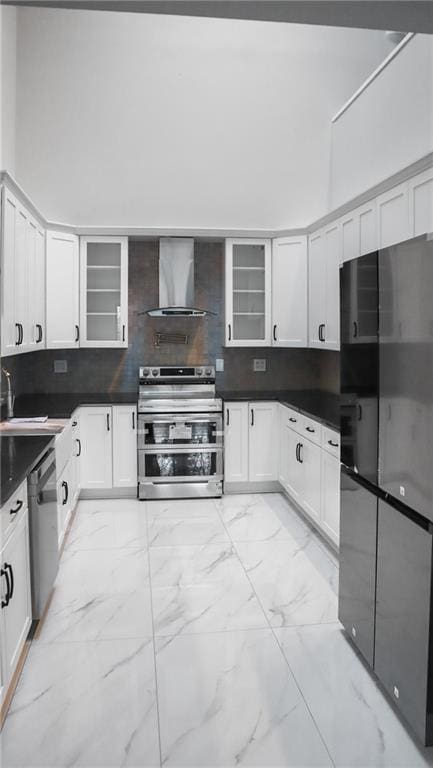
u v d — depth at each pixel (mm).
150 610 3080
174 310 5113
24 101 5066
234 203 5363
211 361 5559
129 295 5441
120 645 2732
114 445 5016
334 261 4289
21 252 3676
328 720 2207
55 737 2113
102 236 5027
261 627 2900
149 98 5207
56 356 5387
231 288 5207
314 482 4098
